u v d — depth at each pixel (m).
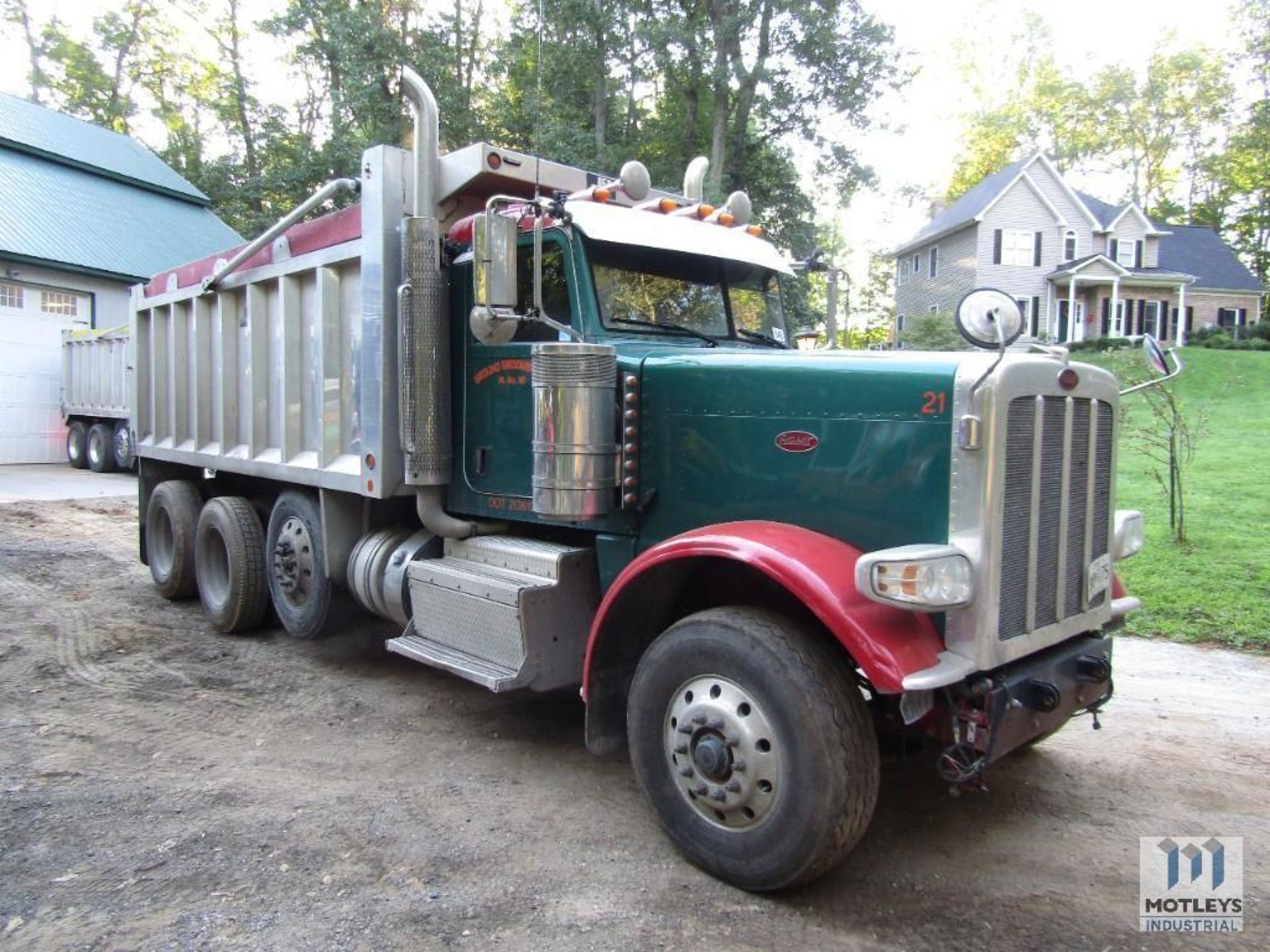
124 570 8.75
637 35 22.61
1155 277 33.66
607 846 3.48
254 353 6.21
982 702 3.04
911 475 3.15
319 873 3.22
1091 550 3.51
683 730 3.25
